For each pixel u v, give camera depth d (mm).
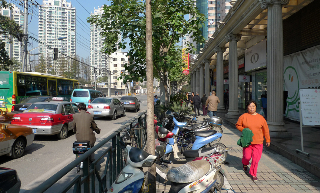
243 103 23562
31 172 6055
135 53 9625
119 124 15086
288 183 5156
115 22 9336
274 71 9141
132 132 6195
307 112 6504
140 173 3574
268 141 5445
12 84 16891
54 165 6652
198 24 10156
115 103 18344
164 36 10000
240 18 12609
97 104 17078
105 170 3928
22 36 20719
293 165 6309
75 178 2750
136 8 9078
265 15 12344
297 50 12484
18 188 3891
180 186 3678
